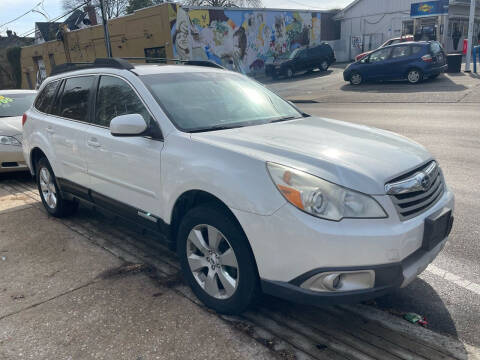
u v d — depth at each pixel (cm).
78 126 436
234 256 288
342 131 347
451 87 1580
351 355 270
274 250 261
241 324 304
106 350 281
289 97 1797
